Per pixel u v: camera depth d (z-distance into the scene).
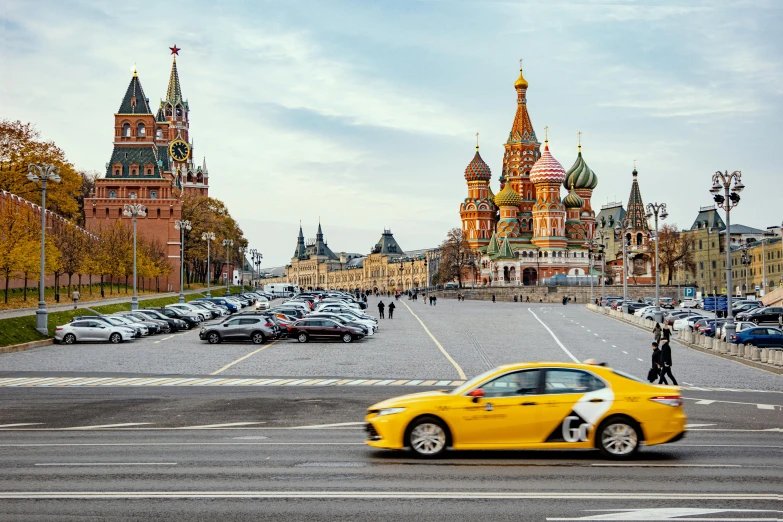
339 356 59.97
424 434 22.20
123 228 149.38
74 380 45.41
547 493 18.19
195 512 16.59
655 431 22.06
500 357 60.25
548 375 22.41
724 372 52.00
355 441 25.28
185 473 20.38
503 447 22.00
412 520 16.02
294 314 90.12
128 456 22.73
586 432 22.03
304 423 29.31
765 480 19.59
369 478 19.78
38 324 69.62
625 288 126.75
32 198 138.00
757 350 57.81
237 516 16.31
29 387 42.00
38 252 91.81
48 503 17.30
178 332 84.06
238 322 71.25
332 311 89.88
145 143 182.00
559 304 176.00
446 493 18.19
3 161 131.50
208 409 33.25
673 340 79.56
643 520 15.96
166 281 174.88
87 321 70.75
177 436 26.38
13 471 20.61
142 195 178.88
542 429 21.98
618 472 20.55
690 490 18.48
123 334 71.12
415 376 48.28
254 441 25.31
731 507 16.94
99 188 178.12
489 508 16.88
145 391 40.16
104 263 121.75
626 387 22.31
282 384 43.56
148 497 17.81
